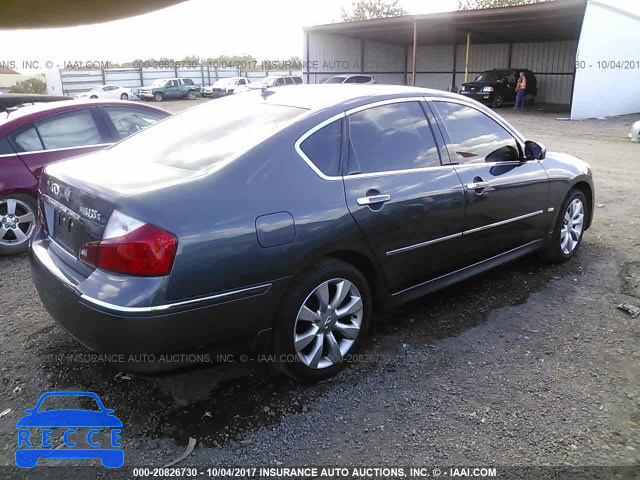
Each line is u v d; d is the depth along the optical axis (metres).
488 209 3.99
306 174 3.01
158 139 3.53
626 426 2.80
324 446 2.66
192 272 2.55
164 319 2.50
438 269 3.76
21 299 4.33
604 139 14.80
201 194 2.66
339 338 3.27
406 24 25.44
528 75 27.25
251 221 2.73
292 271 2.88
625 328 3.84
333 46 30.16
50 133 5.66
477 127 4.12
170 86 37.59
